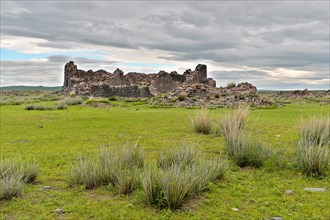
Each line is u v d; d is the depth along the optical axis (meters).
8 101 51.25
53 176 8.62
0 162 8.54
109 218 5.80
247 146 9.87
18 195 6.94
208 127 16.31
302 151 9.21
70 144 13.84
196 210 6.23
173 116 26.83
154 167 7.98
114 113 30.42
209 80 117.62
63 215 5.96
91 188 7.56
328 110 34.00
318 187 7.54
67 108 38.97
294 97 82.00
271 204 6.50
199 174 7.51
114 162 8.43
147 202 6.47
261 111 33.56
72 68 118.69
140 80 123.19
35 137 15.88
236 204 6.53
